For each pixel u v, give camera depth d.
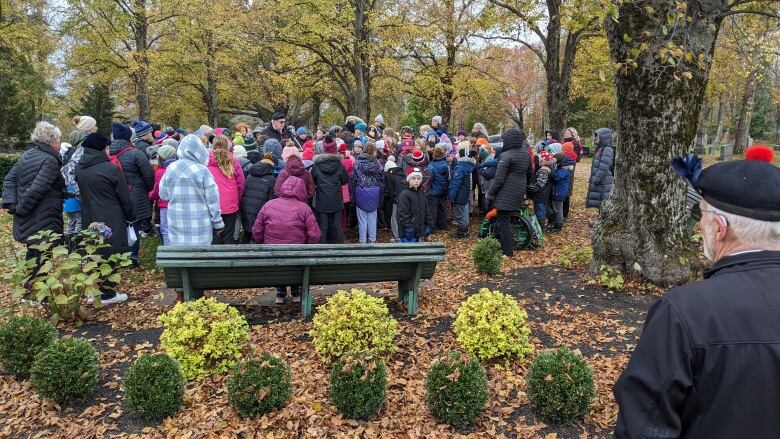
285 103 28.31
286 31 18.55
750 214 1.38
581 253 6.82
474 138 10.55
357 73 18.30
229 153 6.73
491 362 4.22
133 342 4.62
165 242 7.26
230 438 3.24
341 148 8.68
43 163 5.35
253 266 4.61
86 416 3.50
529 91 38.06
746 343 1.28
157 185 7.14
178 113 29.14
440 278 6.76
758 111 38.81
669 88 5.66
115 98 26.38
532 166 8.45
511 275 6.63
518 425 3.42
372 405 3.43
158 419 3.44
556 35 13.45
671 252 5.87
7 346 3.94
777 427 1.27
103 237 5.08
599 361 4.27
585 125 38.25
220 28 20.08
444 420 3.42
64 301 4.63
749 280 1.35
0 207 12.06
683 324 1.34
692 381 1.32
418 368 4.16
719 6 5.62
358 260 4.80
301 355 4.36
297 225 5.33
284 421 3.41
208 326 3.98
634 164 5.95
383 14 17.97
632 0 5.34
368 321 4.15
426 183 9.09
